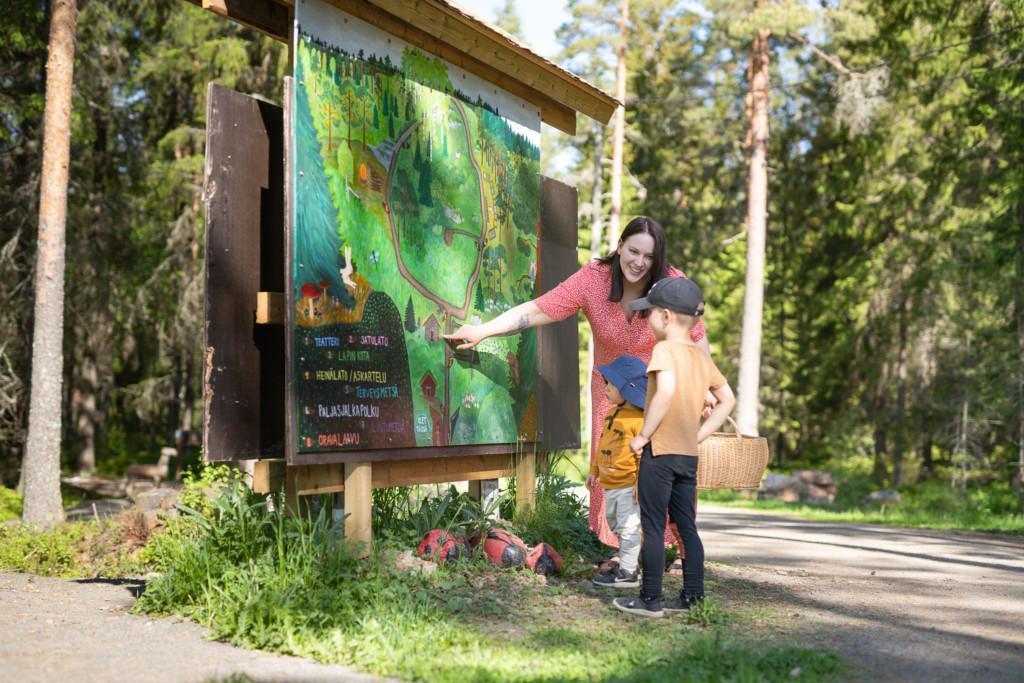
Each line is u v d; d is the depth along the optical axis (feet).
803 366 111.55
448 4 20.06
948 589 20.86
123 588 19.83
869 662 13.67
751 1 74.79
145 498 33.12
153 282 81.82
